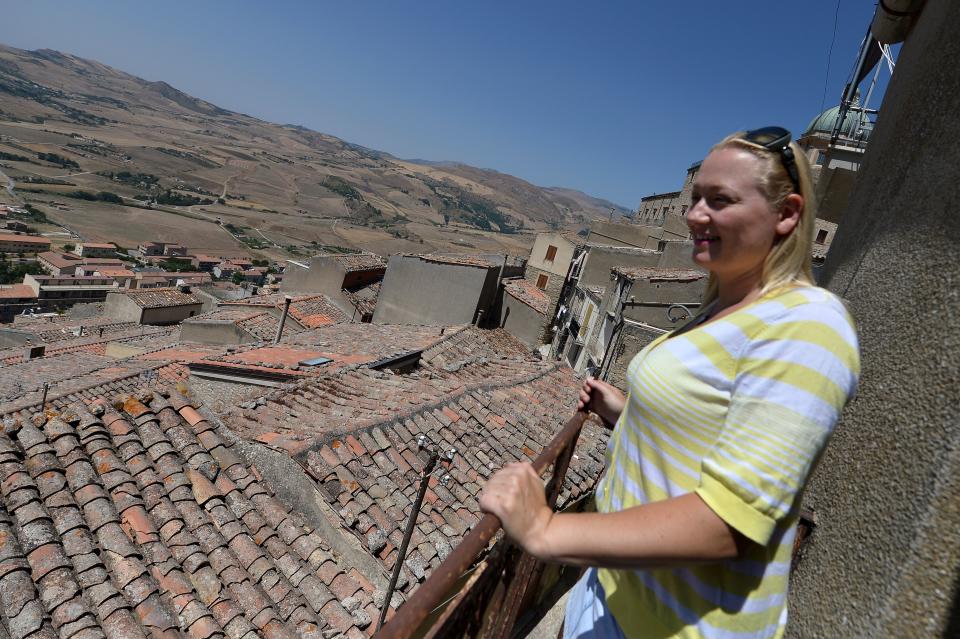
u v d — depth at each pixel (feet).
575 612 5.63
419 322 79.25
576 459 30.48
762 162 4.19
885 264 8.60
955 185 6.46
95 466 19.20
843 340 3.65
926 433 5.15
